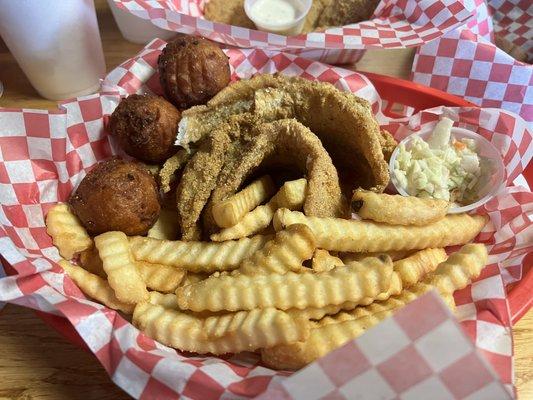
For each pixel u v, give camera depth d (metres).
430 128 0.27
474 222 0.23
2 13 0.25
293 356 0.17
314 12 0.33
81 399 0.19
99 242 0.21
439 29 0.28
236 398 0.17
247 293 0.18
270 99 0.24
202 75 0.25
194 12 0.33
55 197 0.24
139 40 0.33
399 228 0.21
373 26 0.29
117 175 0.22
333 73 0.28
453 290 0.20
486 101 0.30
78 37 0.27
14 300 0.19
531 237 0.22
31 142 0.23
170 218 0.25
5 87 0.31
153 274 0.21
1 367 0.20
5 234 0.20
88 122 0.25
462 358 0.14
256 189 0.22
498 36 0.34
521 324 0.21
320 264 0.20
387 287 0.18
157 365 0.17
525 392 0.20
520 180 0.26
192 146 0.25
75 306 0.18
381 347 0.14
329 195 0.23
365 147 0.23
